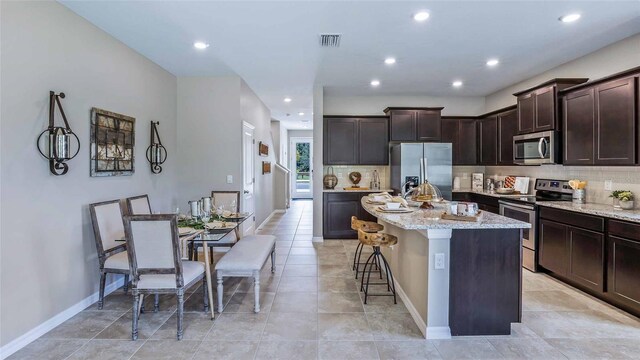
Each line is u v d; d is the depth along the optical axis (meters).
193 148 4.96
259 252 3.17
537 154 4.14
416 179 5.43
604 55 3.67
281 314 2.90
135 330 2.48
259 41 3.51
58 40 2.70
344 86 5.50
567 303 3.11
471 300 2.51
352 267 4.20
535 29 3.20
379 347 2.38
